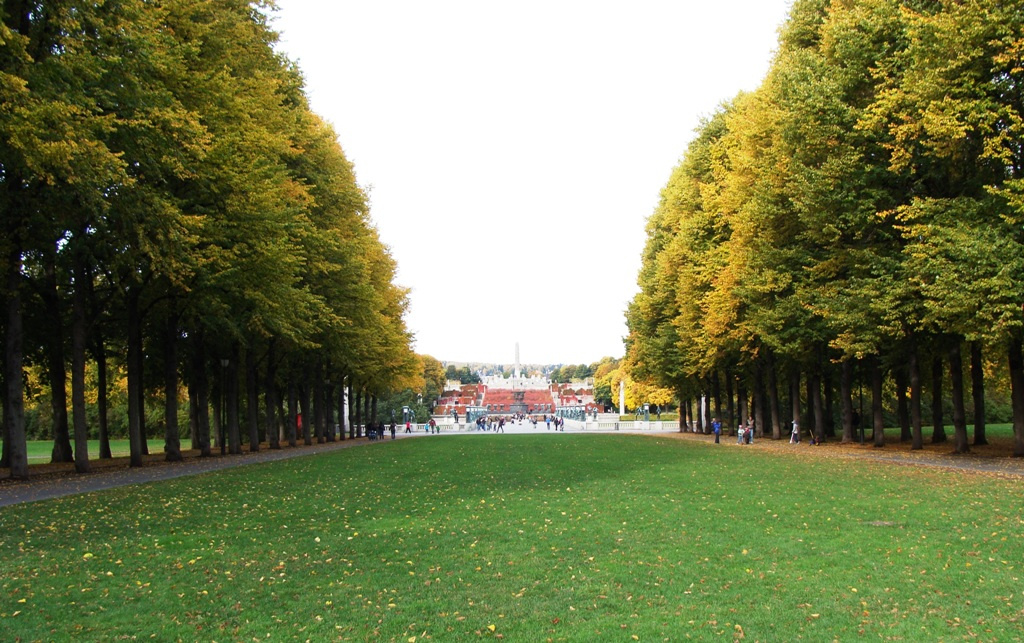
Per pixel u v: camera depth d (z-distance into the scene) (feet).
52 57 67.36
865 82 100.89
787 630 28.27
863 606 31.22
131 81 75.51
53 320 114.93
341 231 153.79
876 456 106.22
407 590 34.01
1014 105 84.38
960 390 106.52
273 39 122.52
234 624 29.45
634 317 224.53
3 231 80.33
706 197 156.56
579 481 77.51
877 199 96.78
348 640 27.48
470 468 96.27
